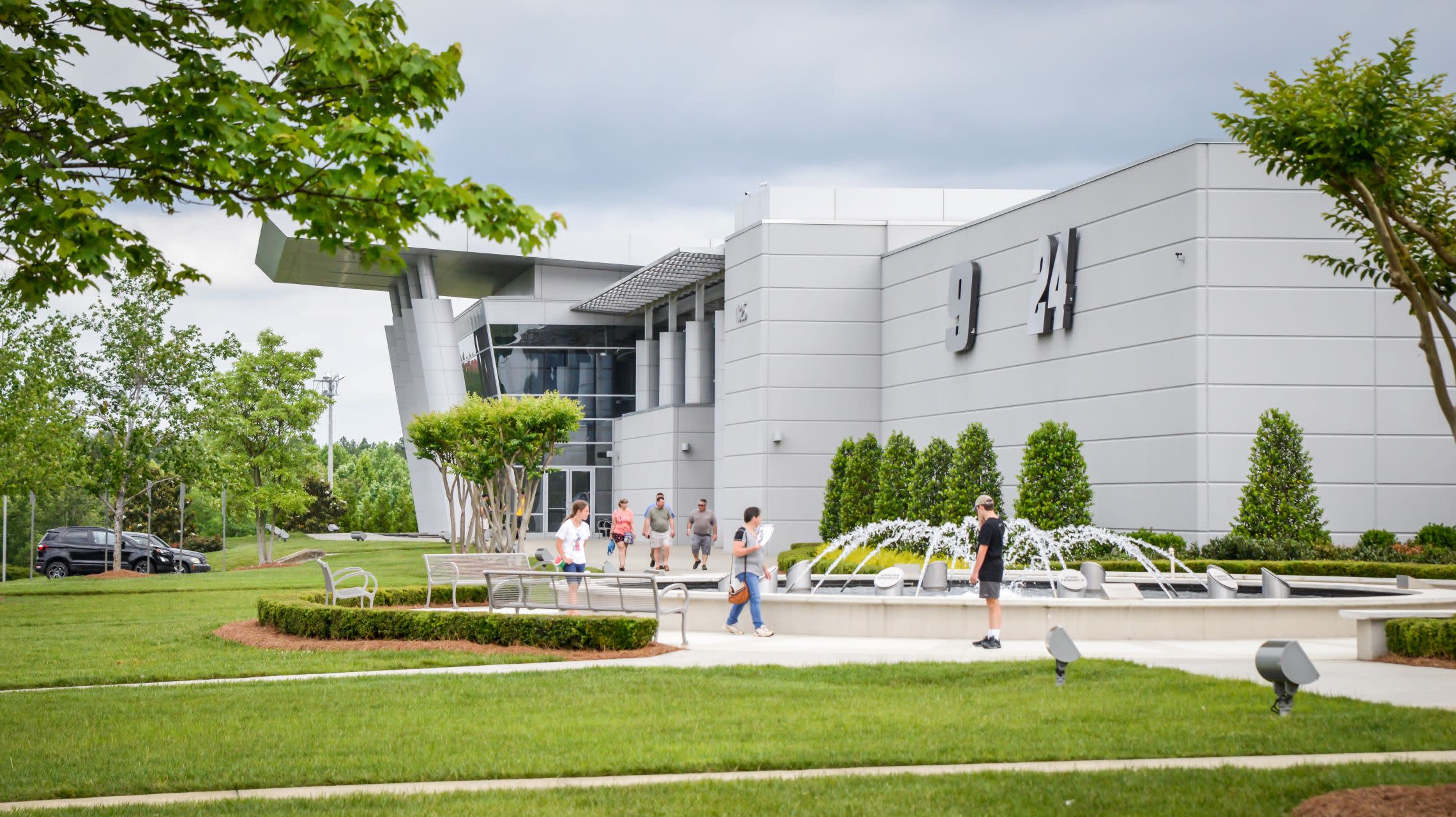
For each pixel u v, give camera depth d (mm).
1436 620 13531
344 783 7609
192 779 7629
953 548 28203
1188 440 27328
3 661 14156
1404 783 6996
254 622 18172
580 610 15750
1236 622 16109
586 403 58562
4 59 8023
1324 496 27047
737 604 16469
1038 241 32844
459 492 32688
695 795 6996
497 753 8344
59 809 6793
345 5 8672
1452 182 23688
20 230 8039
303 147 7988
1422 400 27250
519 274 63156
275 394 46750
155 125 8055
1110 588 17672
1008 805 6691
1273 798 6746
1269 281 27312
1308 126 8805
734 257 43188
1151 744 8477
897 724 9352
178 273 9203
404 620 15562
